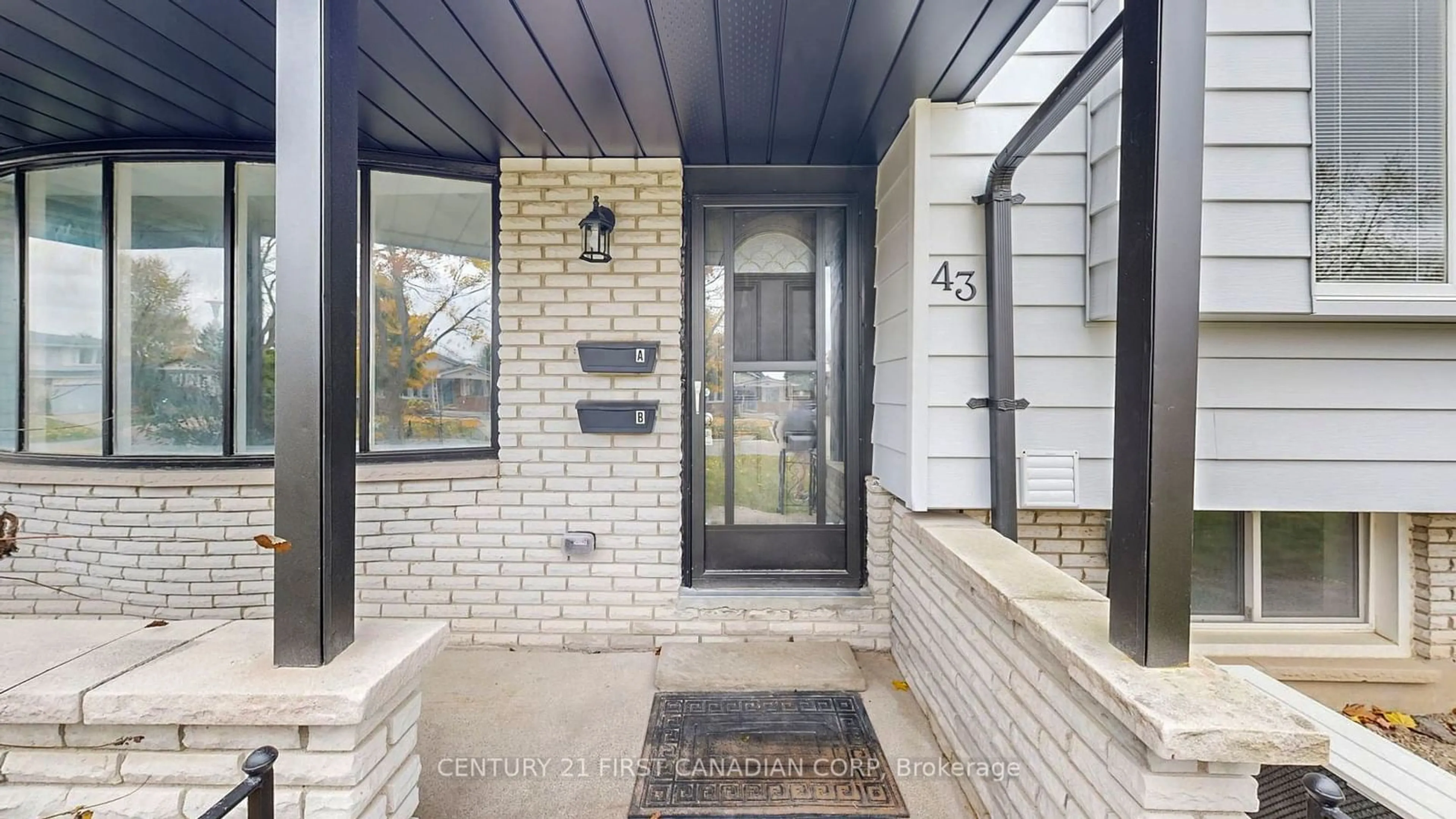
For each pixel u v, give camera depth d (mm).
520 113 2357
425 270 2812
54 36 1844
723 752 2020
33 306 2693
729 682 2418
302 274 1201
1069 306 2324
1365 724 2309
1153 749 978
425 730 2141
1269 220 2039
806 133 2551
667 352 2818
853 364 2924
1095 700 1206
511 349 2822
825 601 2830
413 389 2803
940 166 2332
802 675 2461
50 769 1146
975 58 2006
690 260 2934
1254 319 2168
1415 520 2424
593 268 2820
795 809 1766
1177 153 1116
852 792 1834
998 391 2230
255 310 2666
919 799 1804
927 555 2236
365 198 2727
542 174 2807
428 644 1351
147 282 2635
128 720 1109
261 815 969
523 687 2447
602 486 2824
